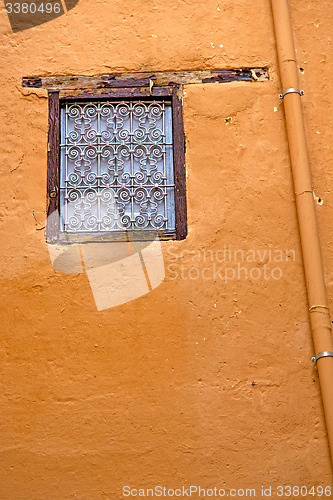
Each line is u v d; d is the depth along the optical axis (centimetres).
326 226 435
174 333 411
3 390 400
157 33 480
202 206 439
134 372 404
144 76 469
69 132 460
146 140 459
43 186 444
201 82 468
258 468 385
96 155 454
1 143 453
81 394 399
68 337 411
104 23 484
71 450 388
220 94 464
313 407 397
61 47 477
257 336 411
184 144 453
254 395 399
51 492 380
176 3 488
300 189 435
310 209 430
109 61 472
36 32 482
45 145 454
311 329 411
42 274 423
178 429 392
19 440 390
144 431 392
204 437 391
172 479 383
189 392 399
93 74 470
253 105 462
